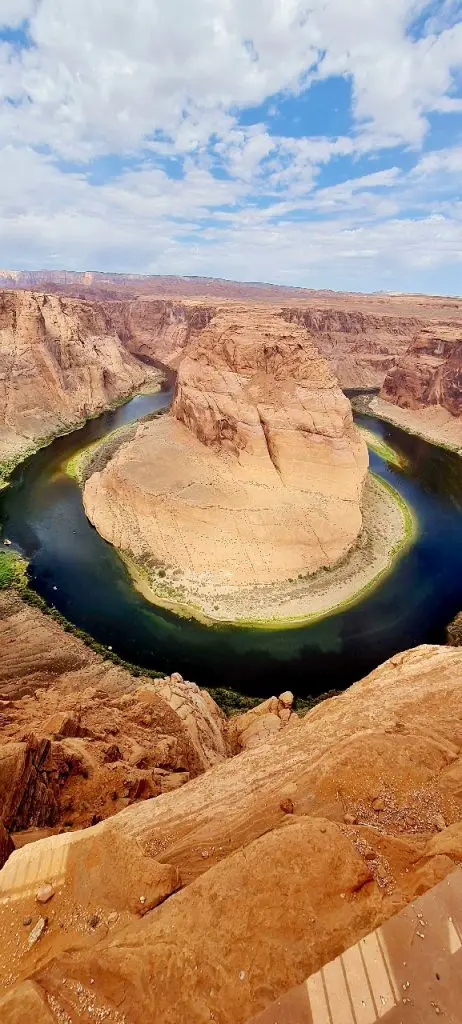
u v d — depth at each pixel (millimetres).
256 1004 7195
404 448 82875
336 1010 6922
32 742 16859
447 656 25344
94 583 42188
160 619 37938
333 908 8414
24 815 15336
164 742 22203
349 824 12367
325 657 34500
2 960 8898
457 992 6961
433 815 12688
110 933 9086
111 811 17094
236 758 19156
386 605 40031
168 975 7715
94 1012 7301
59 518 53094
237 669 33219
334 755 15539
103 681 30719
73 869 10578
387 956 7398
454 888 8266
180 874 11500
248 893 8758
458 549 49688
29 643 33719
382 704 20734
